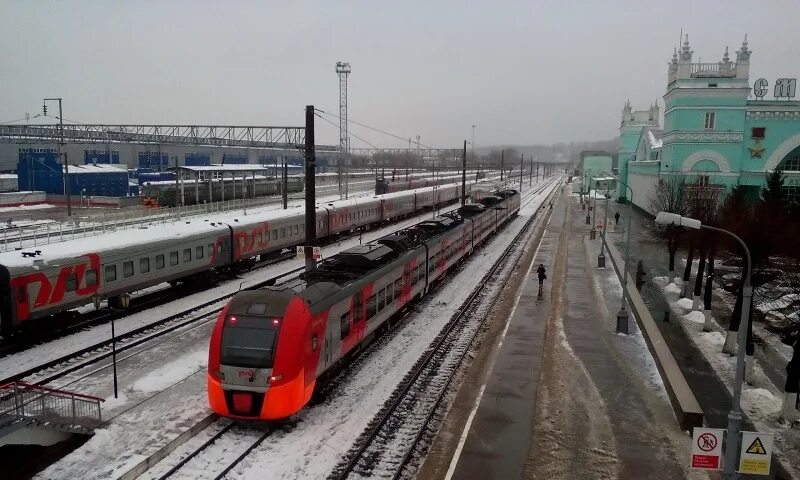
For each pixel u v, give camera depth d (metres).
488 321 25.98
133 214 52.81
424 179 102.38
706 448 11.93
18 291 20.11
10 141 84.69
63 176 70.25
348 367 19.61
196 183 59.72
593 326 25.25
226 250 32.28
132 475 12.52
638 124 82.50
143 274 26.06
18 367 18.52
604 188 96.44
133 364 18.97
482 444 14.45
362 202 52.44
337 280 19.45
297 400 14.80
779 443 15.37
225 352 14.62
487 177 162.62
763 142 47.34
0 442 12.59
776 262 28.97
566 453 14.11
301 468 13.20
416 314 26.81
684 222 13.42
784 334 24.19
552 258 42.62
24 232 42.12
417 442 14.64
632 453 14.18
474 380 18.78
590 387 18.30
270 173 90.00
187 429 14.50
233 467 13.14
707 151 47.75
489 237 51.56
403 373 19.25
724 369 20.83
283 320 14.91
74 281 22.41
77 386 17.11
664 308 29.25
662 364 19.08
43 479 12.27
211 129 87.31
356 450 14.08
